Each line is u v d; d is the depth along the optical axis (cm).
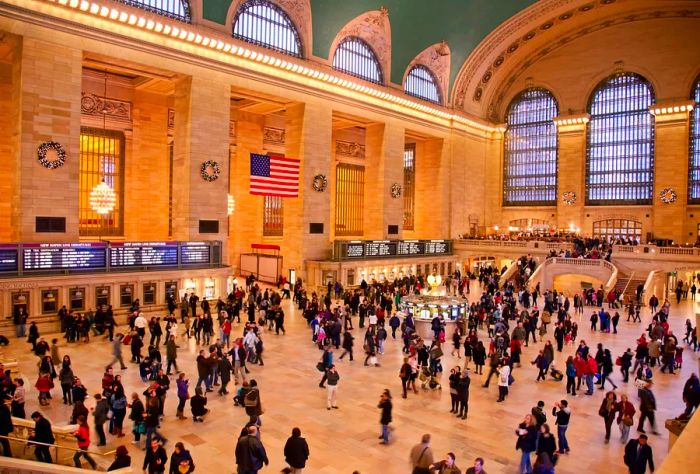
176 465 789
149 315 2105
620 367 1641
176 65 2364
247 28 2644
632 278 3131
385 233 3538
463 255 4000
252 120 3409
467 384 1181
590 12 3822
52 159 1983
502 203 4656
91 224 2691
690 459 505
